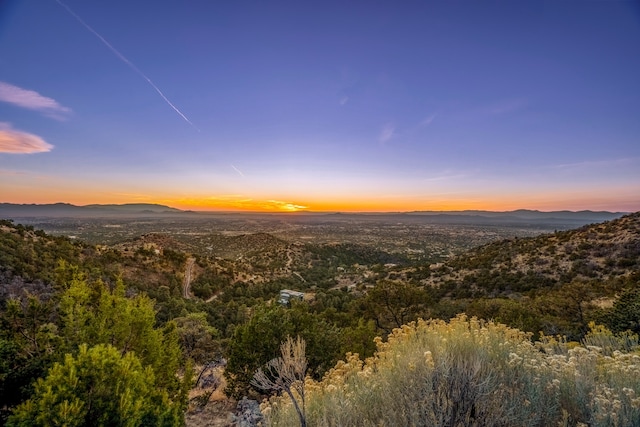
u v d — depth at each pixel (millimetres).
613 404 2311
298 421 3129
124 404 3916
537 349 3785
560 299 17609
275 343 9969
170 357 6699
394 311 19031
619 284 23016
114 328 5840
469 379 2588
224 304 55312
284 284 79938
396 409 2736
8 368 4527
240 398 10008
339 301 45719
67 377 3814
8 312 5266
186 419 8297
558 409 2621
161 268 67125
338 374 4059
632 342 4602
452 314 18984
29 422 3479
